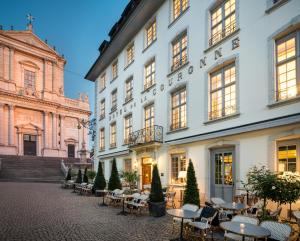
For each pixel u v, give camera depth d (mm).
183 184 12414
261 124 8609
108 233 7426
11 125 35469
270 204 8188
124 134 19266
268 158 8500
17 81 37344
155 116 15250
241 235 5250
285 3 8383
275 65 8641
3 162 29297
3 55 36062
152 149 15055
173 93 14031
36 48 39438
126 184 16219
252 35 9461
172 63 14266
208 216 6734
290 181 6523
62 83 42656
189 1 12969
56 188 20641
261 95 8914
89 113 45062
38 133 38375
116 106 20938
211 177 11078
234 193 9867
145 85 16812
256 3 9414
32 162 31266
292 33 8266
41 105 38719
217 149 10875
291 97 7887
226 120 10281
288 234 5141
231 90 10375
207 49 11414
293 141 7930
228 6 10891
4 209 10992
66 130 42156
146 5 15523
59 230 7723
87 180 20328
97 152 24578
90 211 10773
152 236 7156
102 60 23047
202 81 11695
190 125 12258
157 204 9758
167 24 14719
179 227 8055
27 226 8172
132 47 19297
